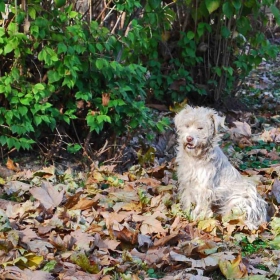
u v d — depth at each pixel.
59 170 8.34
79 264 5.67
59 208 6.94
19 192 7.46
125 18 8.66
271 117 11.55
